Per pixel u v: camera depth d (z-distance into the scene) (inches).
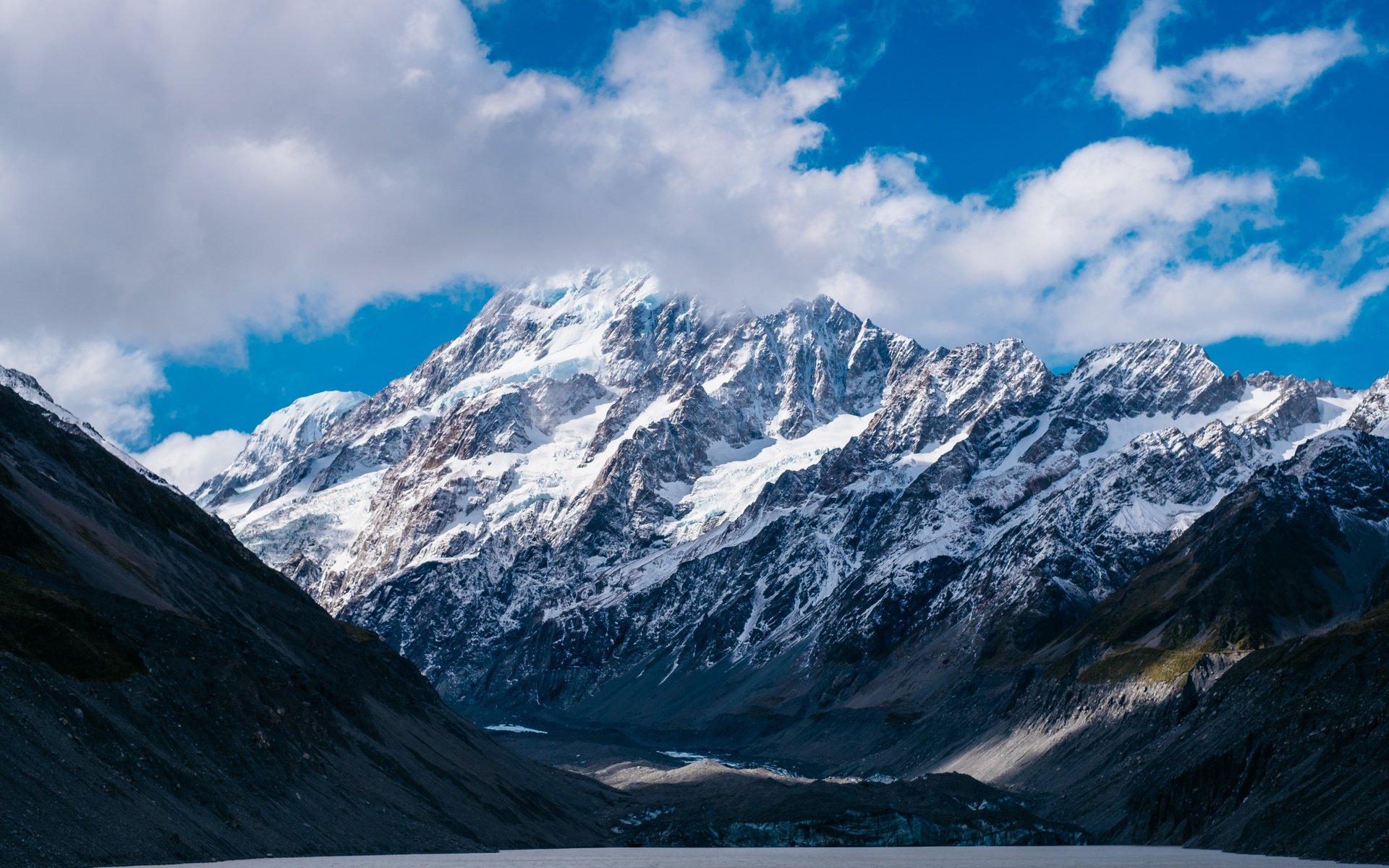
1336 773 6830.7
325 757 6269.7
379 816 6176.2
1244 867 5757.9
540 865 5940.0
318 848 5383.9
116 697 5059.1
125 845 4269.2
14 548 5949.8
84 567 6353.3
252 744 5674.2
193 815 4845.0
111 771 4613.7
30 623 5022.1
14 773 4175.7
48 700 4670.3
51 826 4074.8
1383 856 5679.1
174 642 5802.2
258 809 5290.4
